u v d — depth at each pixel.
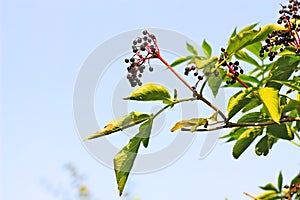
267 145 1.42
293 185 1.45
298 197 1.45
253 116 1.36
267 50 1.35
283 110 1.33
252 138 1.38
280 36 1.33
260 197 1.46
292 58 1.33
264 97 1.28
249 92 1.30
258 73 1.45
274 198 1.46
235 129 1.44
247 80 1.43
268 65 1.43
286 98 1.35
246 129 1.46
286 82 1.32
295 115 1.45
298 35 1.34
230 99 1.33
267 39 1.33
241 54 1.44
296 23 1.38
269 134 1.35
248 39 1.31
